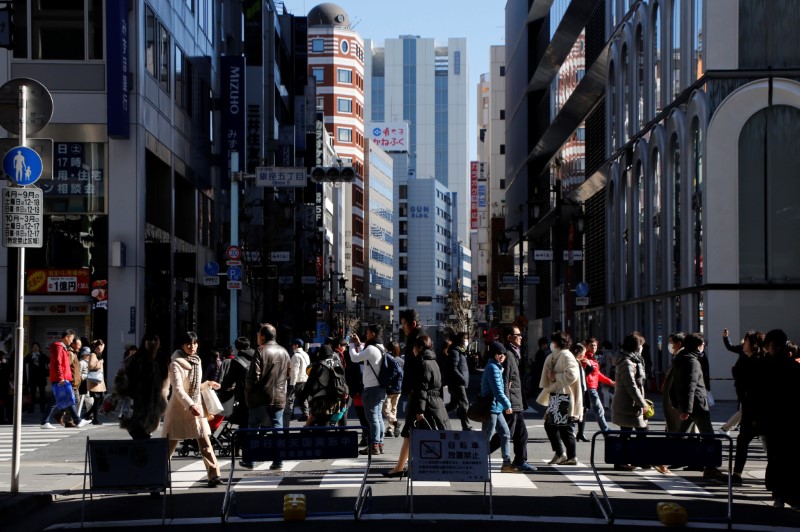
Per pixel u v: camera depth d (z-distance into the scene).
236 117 51.50
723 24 33.44
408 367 15.01
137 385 13.73
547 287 75.06
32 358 29.31
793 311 33.06
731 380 33.12
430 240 198.88
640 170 44.16
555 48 65.00
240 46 58.12
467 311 156.75
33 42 34.81
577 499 13.30
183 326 43.44
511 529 10.96
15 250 34.66
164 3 39.97
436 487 14.38
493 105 135.38
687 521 11.48
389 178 176.88
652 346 41.38
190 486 14.67
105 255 35.06
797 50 33.22
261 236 52.91
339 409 18.05
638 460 11.73
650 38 41.53
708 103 33.56
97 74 35.03
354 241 146.25
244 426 18.42
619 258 47.81
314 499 13.19
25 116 13.61
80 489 14.32
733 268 33.22
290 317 69.88
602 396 28.86
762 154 33.34
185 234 45.66
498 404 15.73
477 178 158.50
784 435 12.56
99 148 35.22
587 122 58.47
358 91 156.25
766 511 12.60
